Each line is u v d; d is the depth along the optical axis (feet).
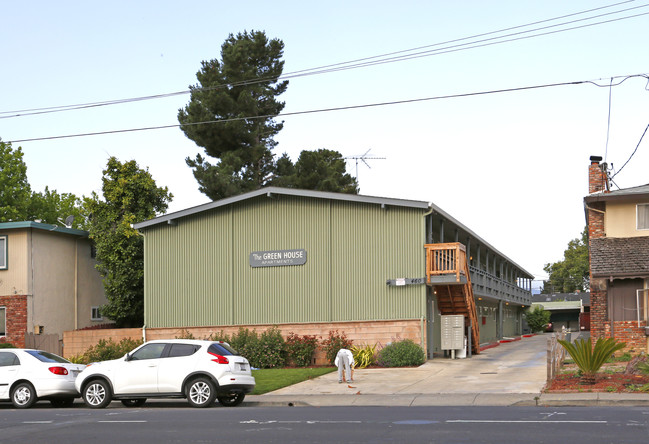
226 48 175.42
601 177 100.42
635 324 86.94
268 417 50.14
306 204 101.30
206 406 60.85
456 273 93.20
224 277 104.12
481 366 87.40
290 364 96.53
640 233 92.94
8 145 166.91
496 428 41.34
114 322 131.03
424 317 93.76
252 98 167.94
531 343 135.23
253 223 103.65
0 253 117.80
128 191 124.77
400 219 96.48
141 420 50.08
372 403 62.13
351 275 97.96
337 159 205.05
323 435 40.29
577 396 58.80
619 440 36.47
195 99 170.19
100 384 62.80
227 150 172.86
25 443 40.45
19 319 115.14
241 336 98.07
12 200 164.55
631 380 65.05
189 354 62.28
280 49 180.55
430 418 47.34
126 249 122.52
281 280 101.24
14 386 65.05
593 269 87.51
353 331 96.68
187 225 106.93
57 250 122.52
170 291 106.63
